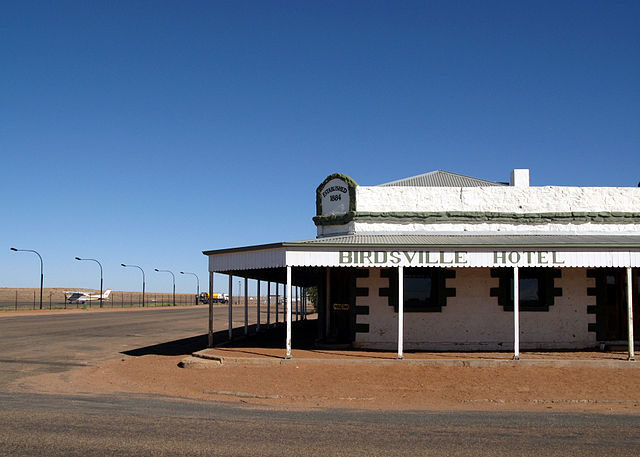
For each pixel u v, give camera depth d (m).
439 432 8.16
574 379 12.59
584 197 17.78
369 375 13.07
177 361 16.09
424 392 11.71
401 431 8.20
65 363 16.69
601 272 16.73
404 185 20.20
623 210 17.77
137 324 38.16
